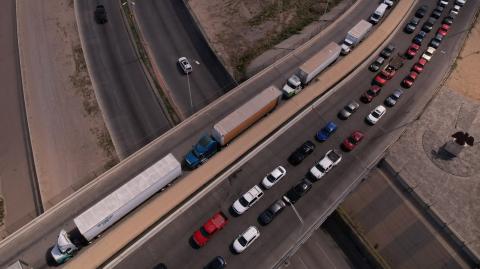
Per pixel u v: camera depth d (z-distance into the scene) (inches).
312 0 3316.9
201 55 2810.0
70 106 2487.7
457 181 2201.0
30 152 2279.8
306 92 2415.1
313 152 2166.6
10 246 1729.8
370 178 2290.8
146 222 1823.3
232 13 3159.5
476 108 2556.6
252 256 1774.1
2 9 3061.0
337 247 2212.1
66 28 2935.5
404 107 2445.9
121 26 2960.1
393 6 3068.4
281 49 2847.0
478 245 1978.3
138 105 2486.5
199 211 1899.6
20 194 2118.6
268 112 2266.2
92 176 2178.9
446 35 2942.9
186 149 2108.8
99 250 1731.1
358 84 2527.1
